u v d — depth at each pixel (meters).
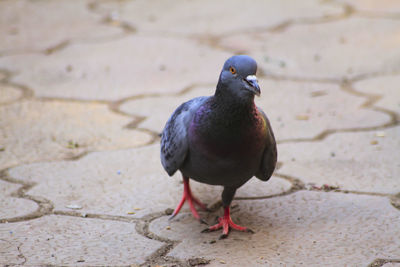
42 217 5.92
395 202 6.22
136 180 6.80
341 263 5.10
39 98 9.27
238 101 5.09
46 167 7.06
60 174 6.89
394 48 11.41
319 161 7.25
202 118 5.30
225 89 5.14
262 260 5.18
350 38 12.05
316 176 6.87
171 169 5.78
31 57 11.04
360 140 7.82
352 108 8.91
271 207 6.21
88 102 9.17
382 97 9.27
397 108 8.81
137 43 11.83
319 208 6.15
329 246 5.40
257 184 6.73
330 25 12.84
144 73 10.37
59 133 8.05
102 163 7.21
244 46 11.66
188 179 6.16
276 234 5.66
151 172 7.00
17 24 12.87
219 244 5.49
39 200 6.28
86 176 6.86
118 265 5.08
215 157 5.30
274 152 5.71
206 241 5.55
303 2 14.50
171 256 5.26
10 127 8.19
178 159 5.59
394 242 5.44
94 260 5.15
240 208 6.21
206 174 5.48
